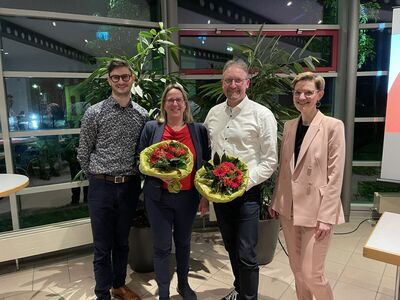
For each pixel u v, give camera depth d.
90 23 2.88
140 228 2.33
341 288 2.19
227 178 1.59
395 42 2.60
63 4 2.73
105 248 1.94
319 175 1.49
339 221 1.48
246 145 1.73
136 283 2.30
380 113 3.43
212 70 3.28
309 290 1.65
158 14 3.15
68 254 2.82
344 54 3.30
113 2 2.94
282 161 1.66
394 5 3.24
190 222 1.90
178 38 3.13
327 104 3.58
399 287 1.28
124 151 1.88
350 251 2.73
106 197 1.87
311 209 1.50
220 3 3.23
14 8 2.55
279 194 1.67
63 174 2.93
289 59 2.59
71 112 2.89
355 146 3.56
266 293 2.16
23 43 2.64
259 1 3.27
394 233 1.19
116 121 1.85
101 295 1.95
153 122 1.89
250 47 2.61
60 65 2.80
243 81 1.71
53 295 2.20
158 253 1.88
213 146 1.85
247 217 1.72
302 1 3.29
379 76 3.37
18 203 2.74
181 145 1.74
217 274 2.43
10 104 2.65
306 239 1.54
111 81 1.82
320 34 3.33
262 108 1.73
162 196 1.80
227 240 1.89
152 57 2.90
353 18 3.15
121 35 3.04
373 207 3.46
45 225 2.71
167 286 1.88
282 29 3.29
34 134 2.75
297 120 1.63
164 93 1.82
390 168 2.71
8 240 2.42
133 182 1.96
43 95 2.77
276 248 2.83
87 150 1.89
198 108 2.90
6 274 2.49
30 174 2.80
